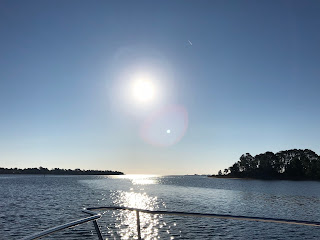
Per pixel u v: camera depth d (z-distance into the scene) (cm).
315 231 2634
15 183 14038
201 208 4591
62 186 11488
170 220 3183
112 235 2481
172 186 12669
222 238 2395
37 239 441
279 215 3888
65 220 3198
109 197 6519
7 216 3438
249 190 9806
